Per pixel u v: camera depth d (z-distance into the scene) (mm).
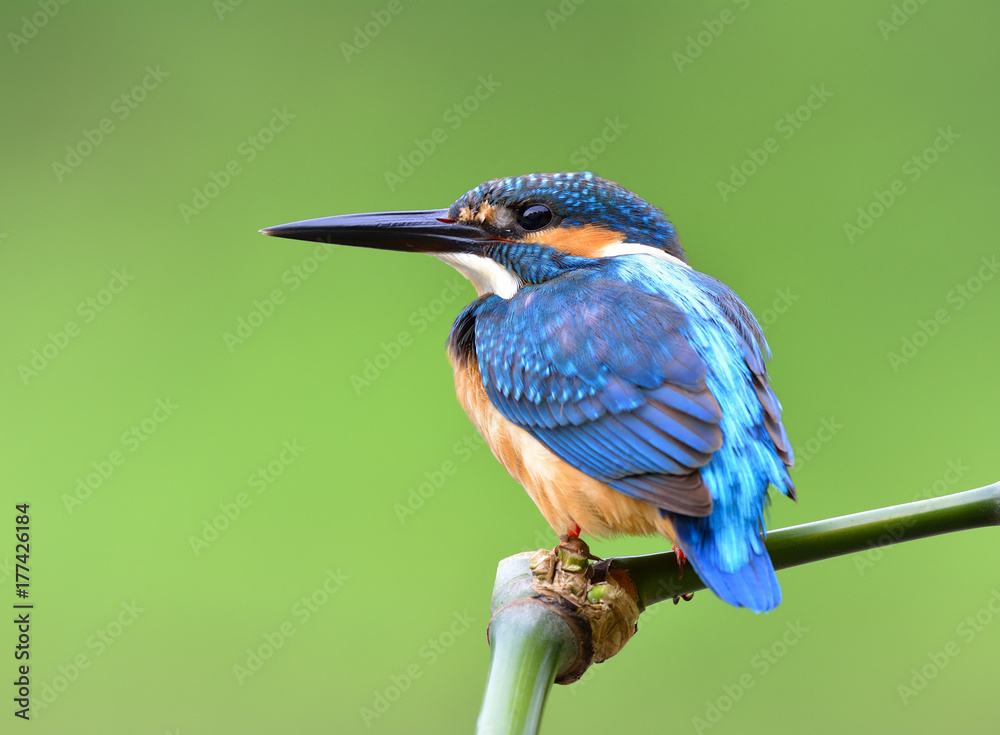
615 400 2939
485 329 2959
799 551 2912
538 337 2949
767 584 2910
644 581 2914
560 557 2904
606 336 2943
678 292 2951
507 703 2893
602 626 2900
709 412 2932
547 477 2947
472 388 2965
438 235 2973
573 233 2967
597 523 2945
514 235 2969
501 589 2904
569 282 2957
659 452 2932
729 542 2916
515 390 2951
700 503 2920
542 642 2898
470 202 2973
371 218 2975
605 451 2938
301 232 2975
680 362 2938
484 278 2973
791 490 2930
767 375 2945
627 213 2969
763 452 2930
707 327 2943
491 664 2896
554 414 2945
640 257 2963
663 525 2934
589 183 2969
